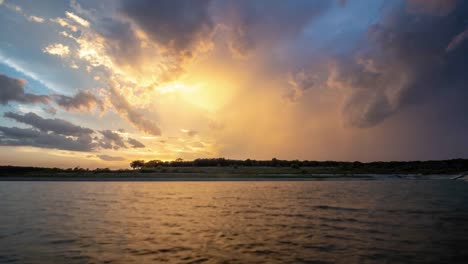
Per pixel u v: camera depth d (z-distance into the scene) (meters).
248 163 181.50
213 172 137.62
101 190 59.91
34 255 13.24
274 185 77.31
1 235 17.58
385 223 21.61
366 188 63.59
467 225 20.83
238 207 31.47
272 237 16.97
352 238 16.67
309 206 32.25
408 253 13.55
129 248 14.46
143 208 30.72
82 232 18.47
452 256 13.06
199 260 12.47
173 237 17.02
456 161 153.88
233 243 15.50
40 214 26.48
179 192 53.88
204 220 23.08
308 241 15.92
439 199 39.31
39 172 134.00
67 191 56.91
